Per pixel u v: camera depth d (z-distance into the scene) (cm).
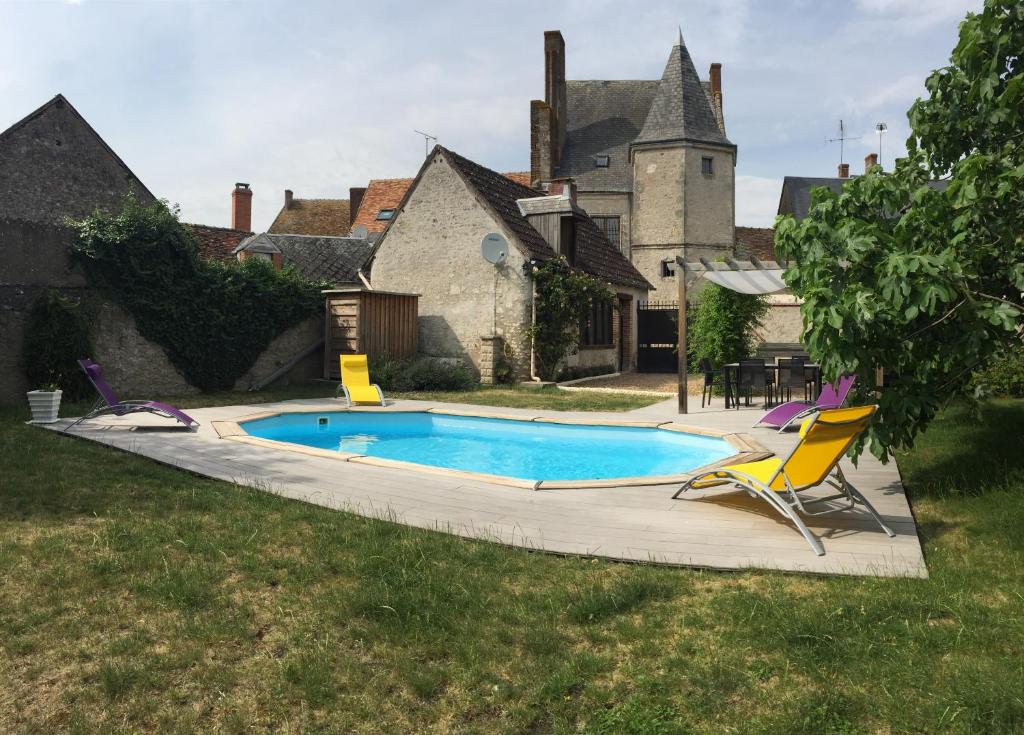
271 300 1708
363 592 388
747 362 1305
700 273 1307
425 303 1948
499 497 630
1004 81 606
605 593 389
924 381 582
